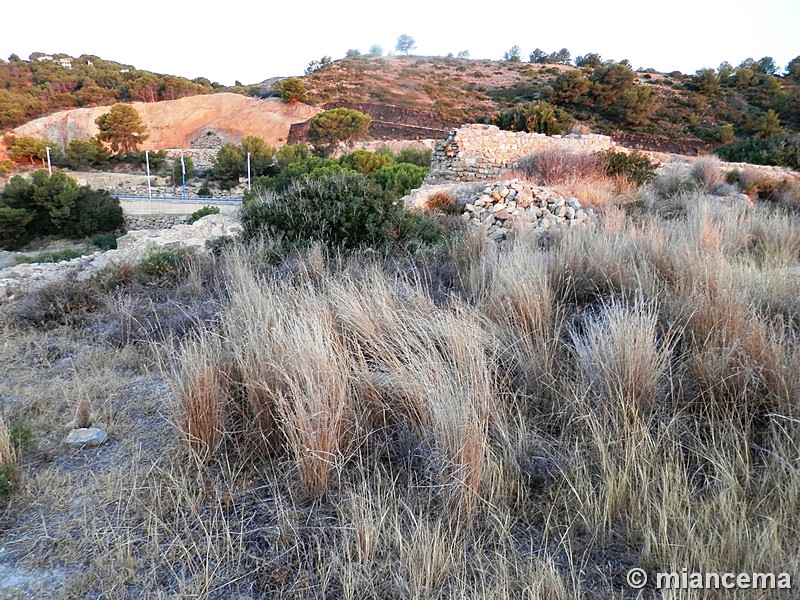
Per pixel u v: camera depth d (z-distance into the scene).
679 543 2.00
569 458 2.52
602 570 2.00
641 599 1.80
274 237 7.16
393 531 2.17
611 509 2.24
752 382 2.78
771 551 1.88
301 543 2.13
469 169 15.12
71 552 2.12
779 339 3.13
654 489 2.28
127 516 2.33
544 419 2.95
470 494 2.25
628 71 47.16
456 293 4.71
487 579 1.95
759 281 4.35
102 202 25.94
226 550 2.10
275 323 3.21
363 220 7.07
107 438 3.03
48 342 4.92
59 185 25.25
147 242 10.74
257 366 2.98
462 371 2.92
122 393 3.66
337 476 2.47
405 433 2.71
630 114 43.00
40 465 2.77
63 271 8.38
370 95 59.38
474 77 67.00
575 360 3.29
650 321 3.22
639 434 2.54
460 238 7.18
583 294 4.51
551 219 9.41
